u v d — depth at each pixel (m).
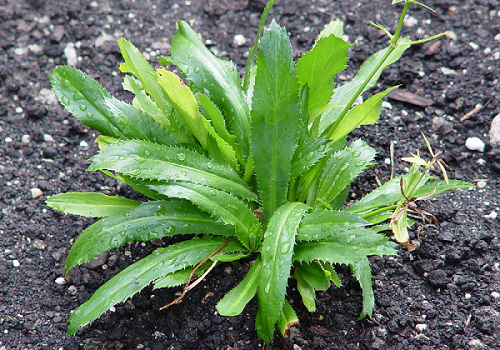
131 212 0.81
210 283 0.85
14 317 0.85
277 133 0.81
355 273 0.81
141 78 0.85
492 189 0.91
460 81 0.98
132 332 0.84
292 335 0.83
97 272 0.87
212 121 0.83
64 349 0.83
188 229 0.82
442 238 0.88
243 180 0.85
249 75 0.89
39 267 0.88
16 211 0.91
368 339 0.83
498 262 0.86
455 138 0.95
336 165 0.85
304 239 0.78
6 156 0.95
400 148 0.94
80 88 0.83
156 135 0.84
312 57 0.79
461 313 0.84
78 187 0.93
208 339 0.83
